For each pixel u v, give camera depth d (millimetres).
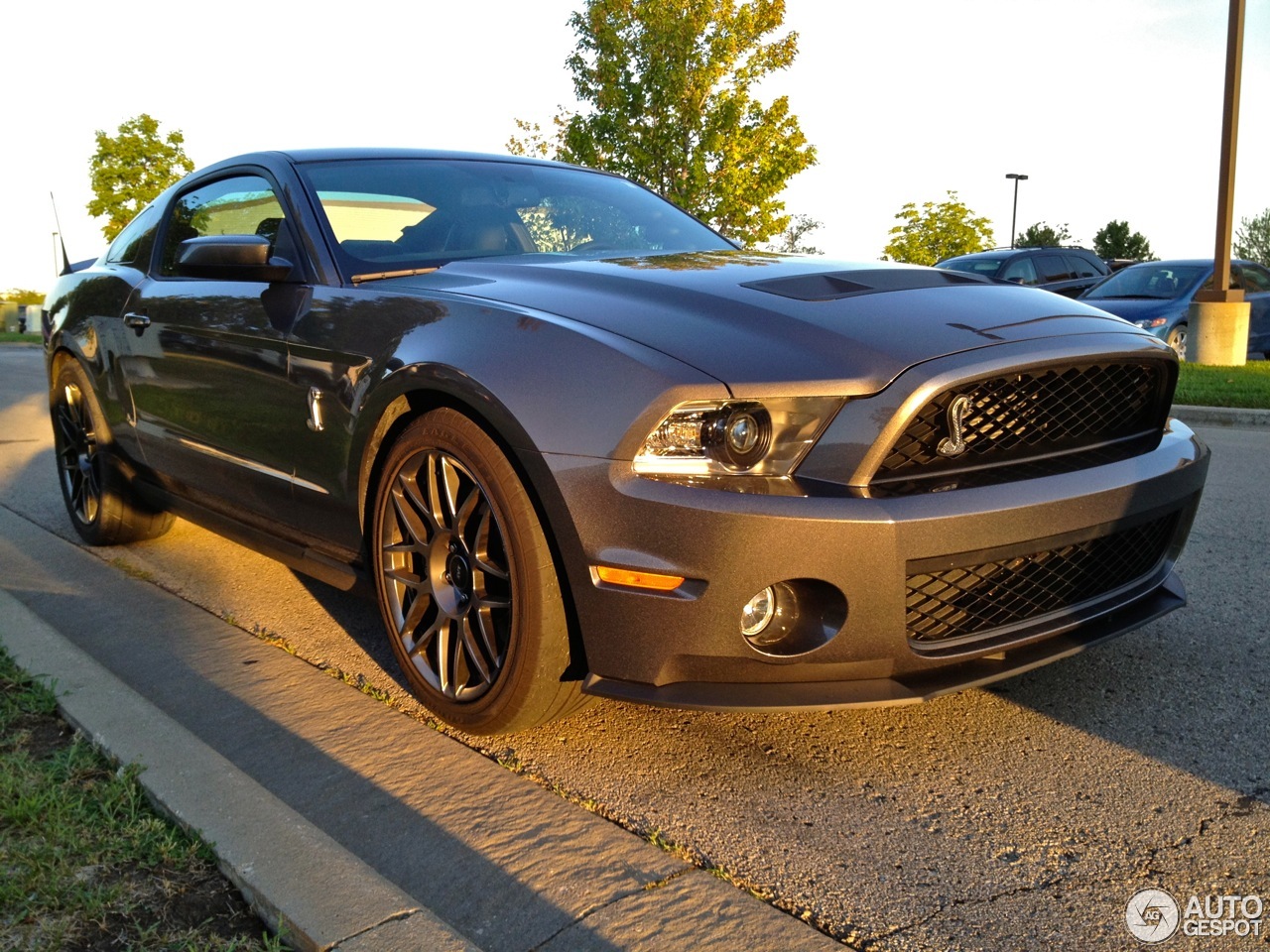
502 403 2277
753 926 1829
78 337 4230
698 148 15320
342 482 2836
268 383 3057
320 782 2367
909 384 2156
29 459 6598
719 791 2334
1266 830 2125
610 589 2176
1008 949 1774
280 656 3139
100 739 2330
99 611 3574
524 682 2365
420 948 1630
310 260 3100
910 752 2514
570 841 2119
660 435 2133
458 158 3762
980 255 15883
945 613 2279
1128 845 2086
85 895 1806
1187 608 3477
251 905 1794
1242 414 8055
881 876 1997
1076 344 2398
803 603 2162
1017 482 2270
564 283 2643
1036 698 2795
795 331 2283
